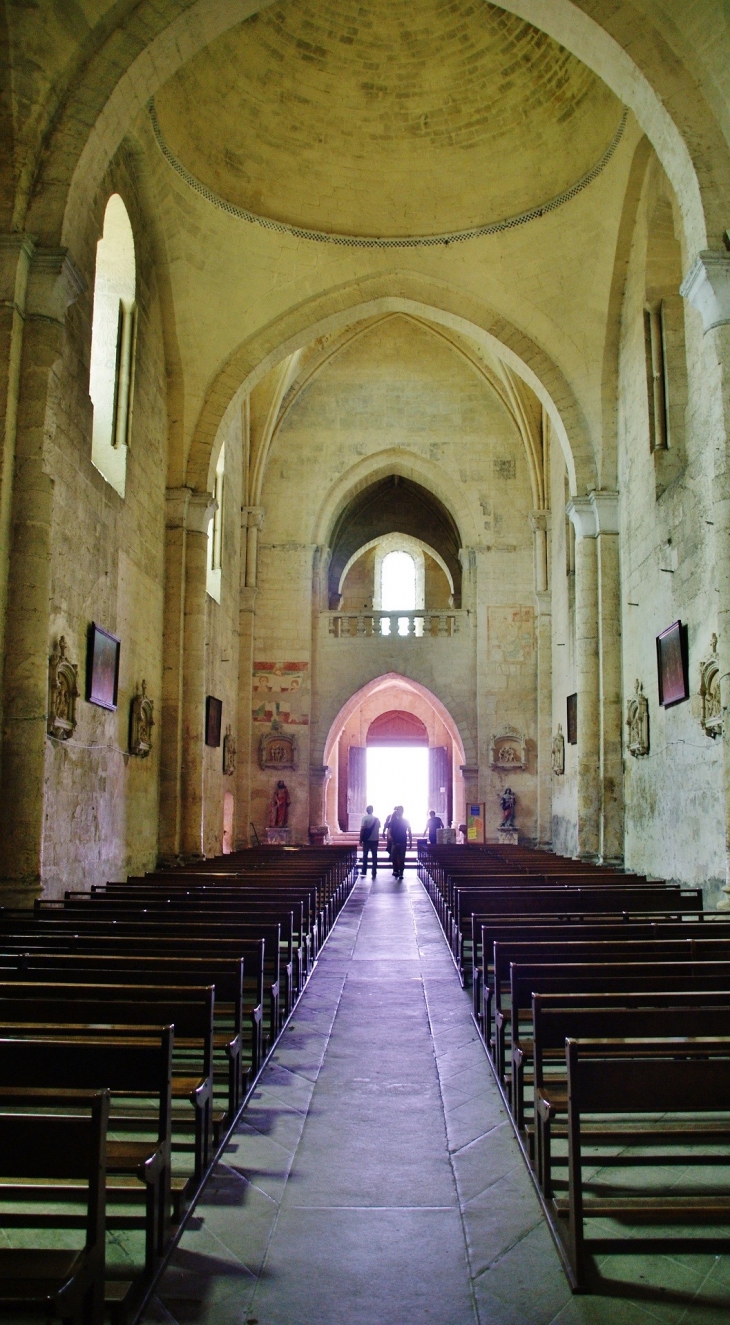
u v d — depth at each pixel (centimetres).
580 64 1722
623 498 1875
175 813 1845
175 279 1873
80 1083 443
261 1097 709
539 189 1922
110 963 669
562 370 1991
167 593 1909
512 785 2975
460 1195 535
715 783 1301
